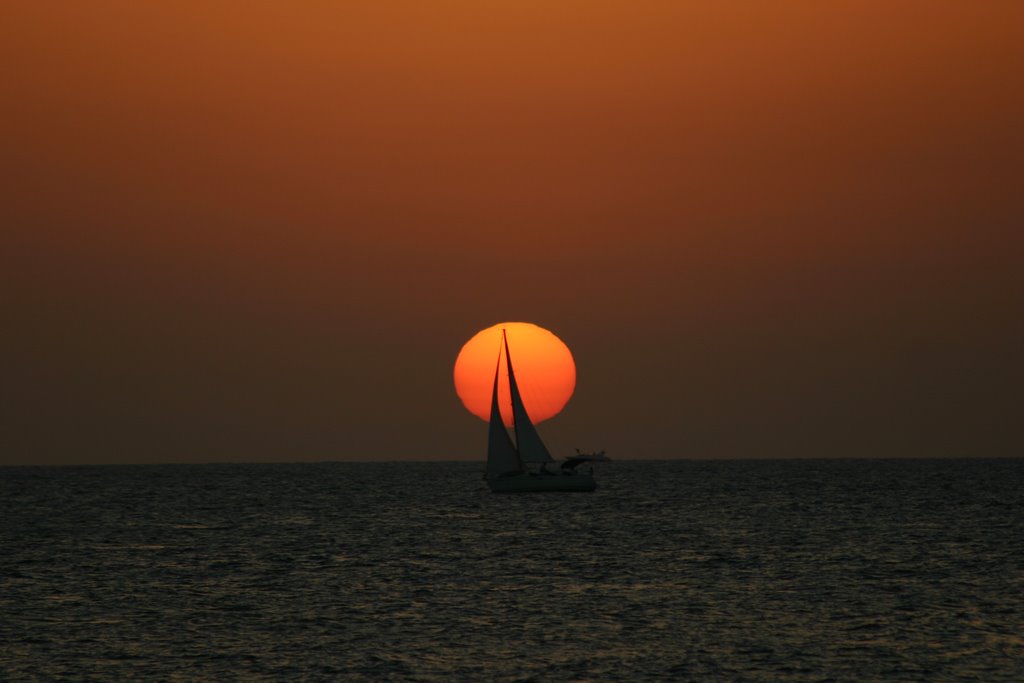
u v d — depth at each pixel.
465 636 153.75
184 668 136.12
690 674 132.38
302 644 149.12
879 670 133.50
